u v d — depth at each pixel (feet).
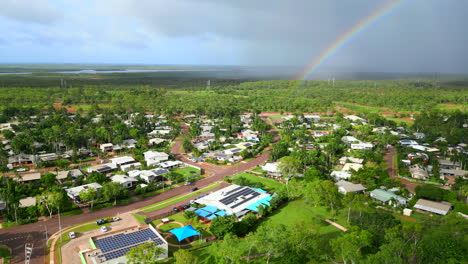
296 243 287.69
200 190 471.21
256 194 433.07
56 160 577.02
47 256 296.71
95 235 337.52
